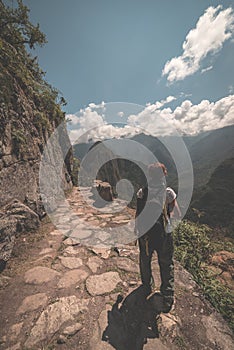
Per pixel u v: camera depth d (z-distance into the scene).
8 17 4.43
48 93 6.09
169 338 1.54
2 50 3.75
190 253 2.84
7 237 2.54
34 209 3.76
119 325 1.65
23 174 3.62
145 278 1.94
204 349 1.47
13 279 2.24
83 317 1.73
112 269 2.48
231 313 1.81
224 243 4.02
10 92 3.55
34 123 4.71
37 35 4.98
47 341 1.51
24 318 1.71
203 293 2.06
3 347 1.45
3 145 3.08
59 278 2.27
